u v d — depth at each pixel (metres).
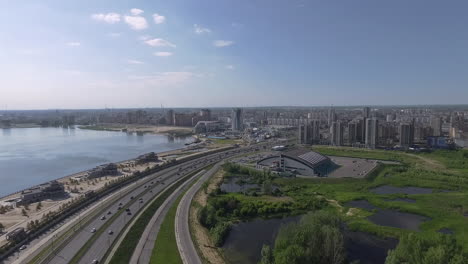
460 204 186.38
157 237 140.88
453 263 88.31
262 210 180.38
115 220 161.75
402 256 98.81
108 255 123.12
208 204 185.25
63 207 179.25
